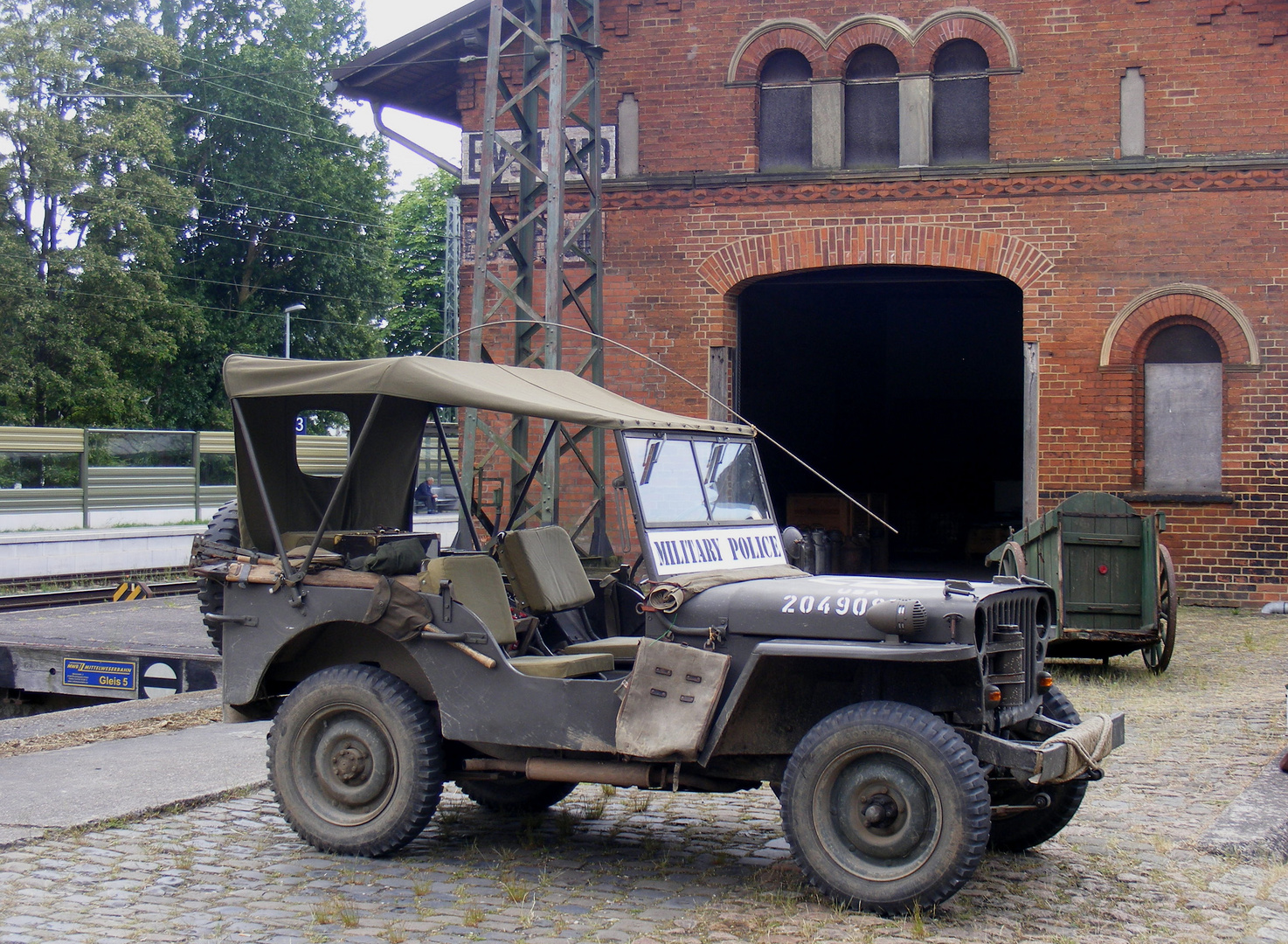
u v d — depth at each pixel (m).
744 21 17.17
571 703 5.52
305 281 45.59
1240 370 15.87
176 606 17.52
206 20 44.19
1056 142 16.38
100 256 36.69
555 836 6.32
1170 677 11.19
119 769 7.40
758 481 6.63
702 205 17.25
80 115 38.47
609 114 17.55
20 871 5.54
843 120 17.08
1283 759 7.32
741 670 5.34
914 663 5.21
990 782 5.64
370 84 18.45
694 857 5.91
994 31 16.53
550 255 13.51
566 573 6.65
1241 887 5.45
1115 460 16.19
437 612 5.78
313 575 6.03
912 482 31.81
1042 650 5.80
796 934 4.76
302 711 5.95
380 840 5.76
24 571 21.08
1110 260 16.20
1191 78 15.99
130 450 27.03
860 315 31.48
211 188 43.31
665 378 17.33
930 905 4.90
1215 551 15.96
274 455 6.73
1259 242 15.80
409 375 5.96
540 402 5.90
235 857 5.81
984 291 27.64
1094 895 5.33
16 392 35.31
